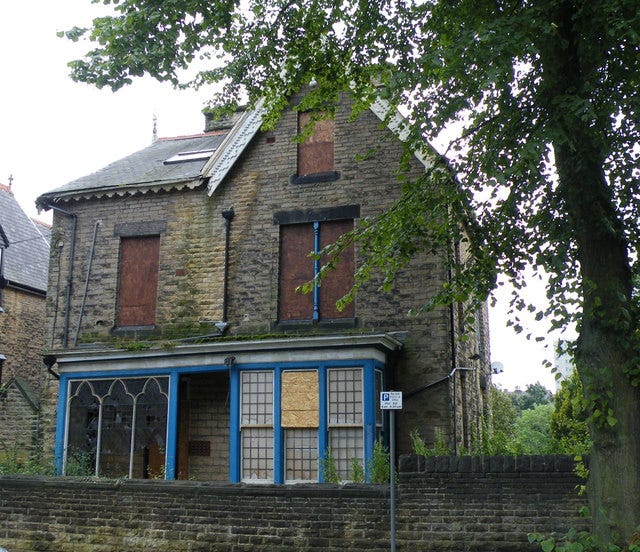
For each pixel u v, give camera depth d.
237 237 15.19
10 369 20.33
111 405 14.16
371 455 11.90
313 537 9.19
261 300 14.71
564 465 8.51
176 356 13.48
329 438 12.42
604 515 6.69
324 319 14.27
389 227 8.75
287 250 14.88
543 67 7.80
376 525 9.00
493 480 8.70
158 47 8.53
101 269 15.98
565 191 7.63
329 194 14.74
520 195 8.63
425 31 9.47
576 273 7.82
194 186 15.52
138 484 10.14
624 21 6.62
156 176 16.28
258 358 12.96
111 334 15.52
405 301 13.83
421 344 13.59
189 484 9.90
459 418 14.73
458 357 14.84
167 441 13.14
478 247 9.11
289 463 12.59
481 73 7.32
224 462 14.46
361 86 10.86
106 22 8.57
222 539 9.55
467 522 8.67
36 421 18.19
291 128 15.34
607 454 6.82
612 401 6.84
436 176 8.58
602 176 7.60
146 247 15.93
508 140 7.67
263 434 12.88
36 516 10.56
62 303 16.06
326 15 10.27
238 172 15.52
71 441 13.98
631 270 7.68
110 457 14.19
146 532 9.94
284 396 12.72
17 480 10.77
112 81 8.69
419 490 8.91
